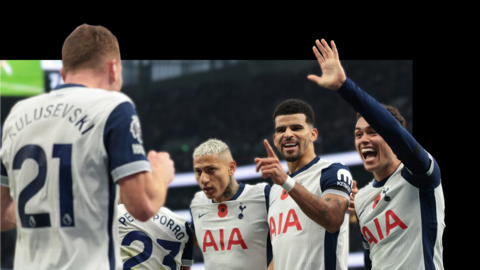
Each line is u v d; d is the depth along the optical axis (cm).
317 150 1605
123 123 177
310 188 301
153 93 1909
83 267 170
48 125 180
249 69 1834
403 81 1592
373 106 233
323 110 1675
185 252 379
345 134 1593
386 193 276
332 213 266
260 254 344
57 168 174
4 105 1614
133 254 355
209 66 1869
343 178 290
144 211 176
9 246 1551
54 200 174
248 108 1811
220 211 355
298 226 298
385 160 282
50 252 173
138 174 175
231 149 1791
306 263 289
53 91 189
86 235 173
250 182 1706
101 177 177
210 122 1839
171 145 1862
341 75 228
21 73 1562
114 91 192
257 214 348
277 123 315
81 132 176
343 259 304
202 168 341
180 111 1878
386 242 272
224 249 347
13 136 186
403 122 299
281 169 254
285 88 1775
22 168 180
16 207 183
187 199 1739
